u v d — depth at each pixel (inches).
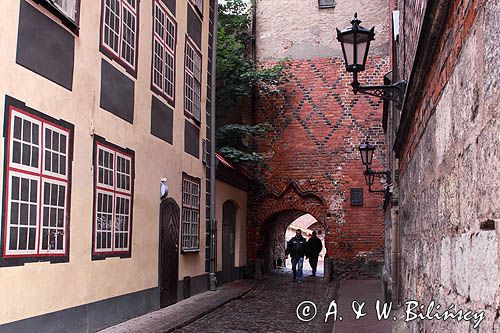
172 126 541.3
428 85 196.1
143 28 465.1
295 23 901.2
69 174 334.6
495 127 96.9
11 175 276.5
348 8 889.5
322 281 829.2
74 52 344.5
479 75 110.2
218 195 729.0
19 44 285.3
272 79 871.1
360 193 855.7
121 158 416.2
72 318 335.6
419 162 230.8
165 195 505.0
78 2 350.3
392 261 463.8
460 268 129.9
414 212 255.6
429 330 186.1
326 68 884.6
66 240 329.7
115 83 406.0
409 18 304.0
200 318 475.8
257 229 880.3
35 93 299.4
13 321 275.6
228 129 837.8
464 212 125.6
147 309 465.1
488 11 101.8
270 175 885.8
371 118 865.5
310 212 871.1
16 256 279.3
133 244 436.1
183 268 570.6
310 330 430.6
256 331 423.2
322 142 874.8
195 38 632.4
